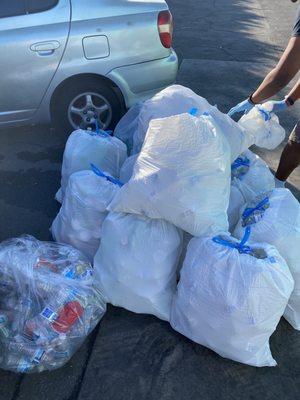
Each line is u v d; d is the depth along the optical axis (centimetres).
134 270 248
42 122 421
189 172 235
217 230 244
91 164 293
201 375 236
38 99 401
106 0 385
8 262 243
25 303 232
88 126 427
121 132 365
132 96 413
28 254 248
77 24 381
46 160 418
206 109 300
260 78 625
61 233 291
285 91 574
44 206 359
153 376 235
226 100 555
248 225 263
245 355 232
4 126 415
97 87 409
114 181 283
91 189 276
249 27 852
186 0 1023
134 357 244
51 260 252
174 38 773
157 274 249
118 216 254
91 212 274
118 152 329
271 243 252
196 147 237
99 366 239
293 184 393
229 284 222
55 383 230
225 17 909
